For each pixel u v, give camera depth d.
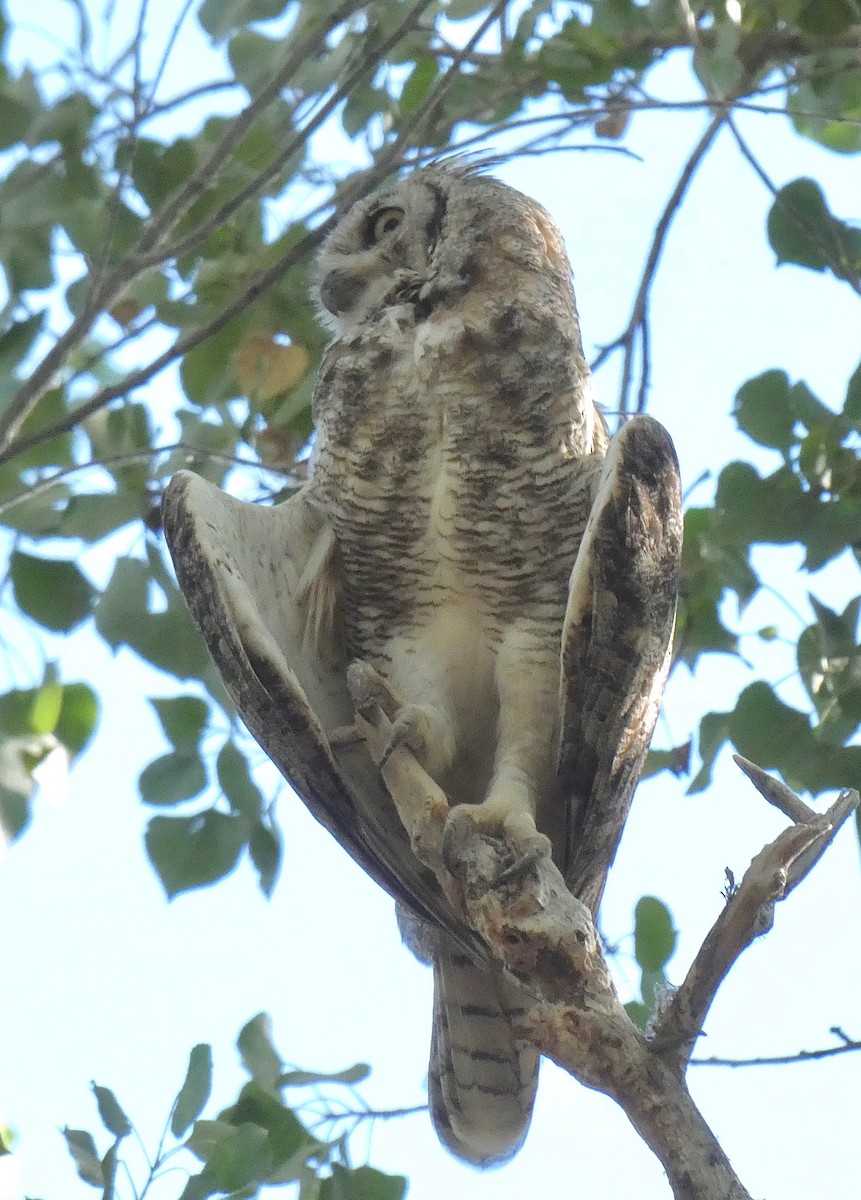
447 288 8.36
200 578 7.27
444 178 9.01
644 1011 8.12
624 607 7.21
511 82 9.70
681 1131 5.39
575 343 8.16
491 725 8.12
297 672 7.78
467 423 7.88
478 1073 7.82
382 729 7.40
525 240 8.48
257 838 9.02
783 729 8.50
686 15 8.99
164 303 9.81
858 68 9.77
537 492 7.85
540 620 7.95
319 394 8.29
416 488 7.92
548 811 7.91
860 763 8.45
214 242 9.92
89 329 8.73
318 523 8.05
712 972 5.45
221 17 9.01
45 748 9.09
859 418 8.63
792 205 9.31
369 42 9.31
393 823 7.64
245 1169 7.12
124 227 9.65
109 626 8.88
